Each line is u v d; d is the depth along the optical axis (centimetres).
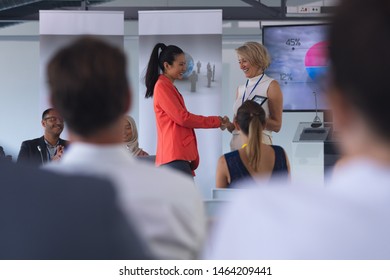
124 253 116
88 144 136
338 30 79
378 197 79
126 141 626
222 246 86
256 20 1038
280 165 397
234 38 1142
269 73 906
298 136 695
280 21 1062
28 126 1162
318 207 80
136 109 1124
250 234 82
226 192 264
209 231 167
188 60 792
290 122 1156
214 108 791
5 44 1158
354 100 79
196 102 794
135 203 131
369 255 78
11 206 114
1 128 1163
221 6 1078
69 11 810
